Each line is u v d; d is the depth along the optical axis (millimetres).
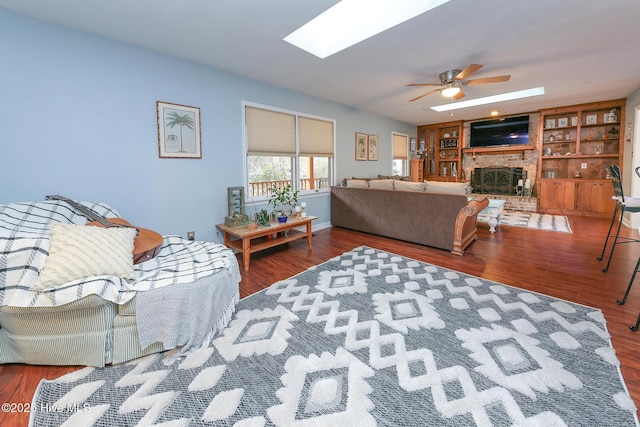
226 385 1437
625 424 1179
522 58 3129
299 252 3658
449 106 5840
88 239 1724
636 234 4223
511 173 6945
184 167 3152
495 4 2082
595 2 2076
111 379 1491
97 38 2500
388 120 6684
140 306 1575
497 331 1853
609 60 3221
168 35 2516
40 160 2285
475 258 3334
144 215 2885
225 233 3426
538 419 1209
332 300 2320
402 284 2617
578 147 5930
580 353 1628
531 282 2613
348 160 5531
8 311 1448
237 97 3596
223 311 1950
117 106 2643
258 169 4695
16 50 2143
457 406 1284
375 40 2646
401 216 4164
